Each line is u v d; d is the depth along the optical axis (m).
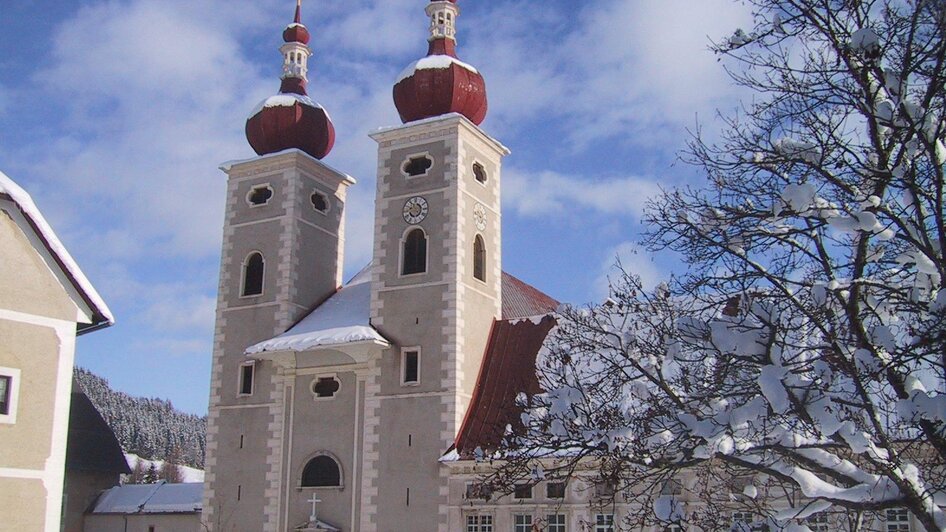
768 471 18.95
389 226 48.59
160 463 139.50
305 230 51.94
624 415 21.47
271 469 47.44
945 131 17.14
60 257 25.62
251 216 52.25
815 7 18.09
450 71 49.59
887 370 17.16
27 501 24.23
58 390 25.30
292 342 46.97
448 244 46.84
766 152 19.17
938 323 15.99
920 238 17.34
